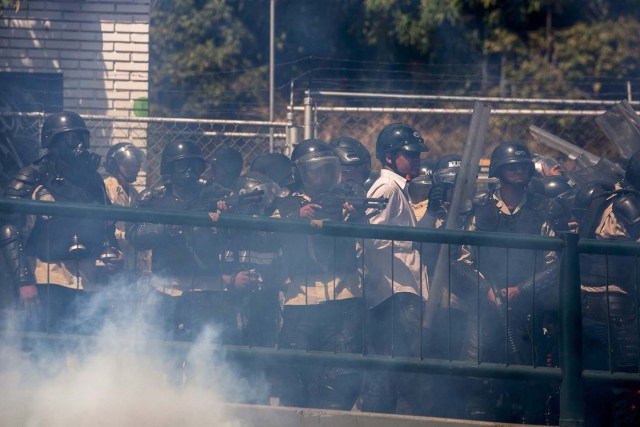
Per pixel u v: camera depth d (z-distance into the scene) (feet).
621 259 69.15
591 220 72.95
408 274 71.67
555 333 71.00
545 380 63.72
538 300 70.44
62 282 69.00
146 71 131.13
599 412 69.67
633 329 68.85
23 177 69.46
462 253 72.38
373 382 71.51
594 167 86.94
